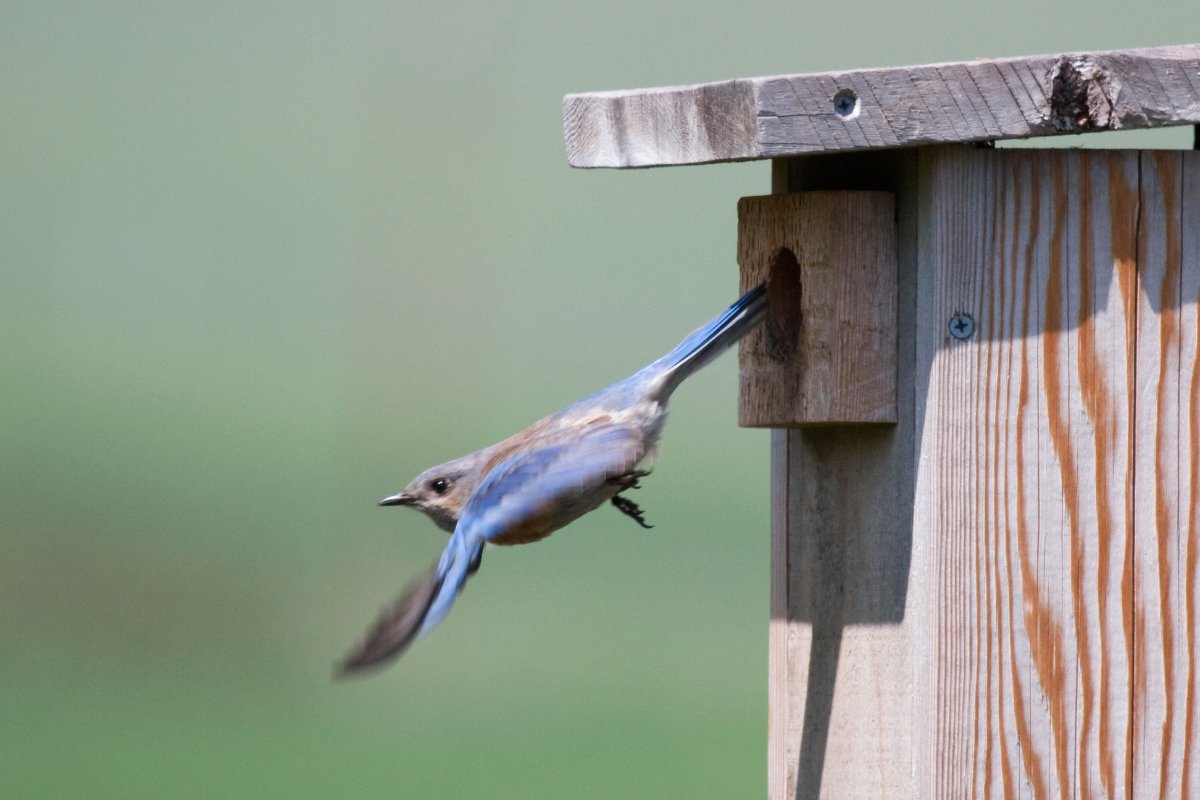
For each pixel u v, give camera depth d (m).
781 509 7.93
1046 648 7.13
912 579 7.24
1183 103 7.00
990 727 7.10
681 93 7.37
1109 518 7.16
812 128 7.00
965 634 7.11
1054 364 7.16
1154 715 7.15
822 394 7.34
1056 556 7.14
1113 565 7.16
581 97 7.77
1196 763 7.16
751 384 7.66
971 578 7.11
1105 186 7.19
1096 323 7.17
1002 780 7.10
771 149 7.01
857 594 7.52
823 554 7.67
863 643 7.49
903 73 6.99
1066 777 7.12
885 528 7.40
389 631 6.81
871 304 7.35
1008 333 7.14
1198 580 7.18
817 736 7.68
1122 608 7.15
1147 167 7.20
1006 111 6.98
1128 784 7.14
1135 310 7.19
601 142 7.71
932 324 7.12
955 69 6.99
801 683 7.79
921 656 7.14
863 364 7.34
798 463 7.82
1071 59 6.96
